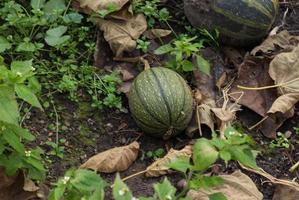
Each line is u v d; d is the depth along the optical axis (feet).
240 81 14.11
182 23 15.25
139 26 14.44
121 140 13.05
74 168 12.44
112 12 14.34
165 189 9.36
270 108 13.39
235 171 12.29
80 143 12.90
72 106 13.46
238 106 13.67
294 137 13.47
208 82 13.91
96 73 14.01
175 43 13.61
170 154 12.42
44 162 12.39
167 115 12.24
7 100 10.14
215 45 14.64
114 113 13.47
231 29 14.15
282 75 13.79
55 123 13.10
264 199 12.34
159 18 15.05
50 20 14.46
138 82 12.60
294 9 16.05
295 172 12.84
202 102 13.48
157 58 14.35
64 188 9.99
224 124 12.96
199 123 13.02
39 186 11.73
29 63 10.73
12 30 14.37
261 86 14.01
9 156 10.89
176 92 12.35
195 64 13.96
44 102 13.38
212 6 13.98
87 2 14.55
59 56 14.26
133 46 14.15
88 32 14.69
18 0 15.15
